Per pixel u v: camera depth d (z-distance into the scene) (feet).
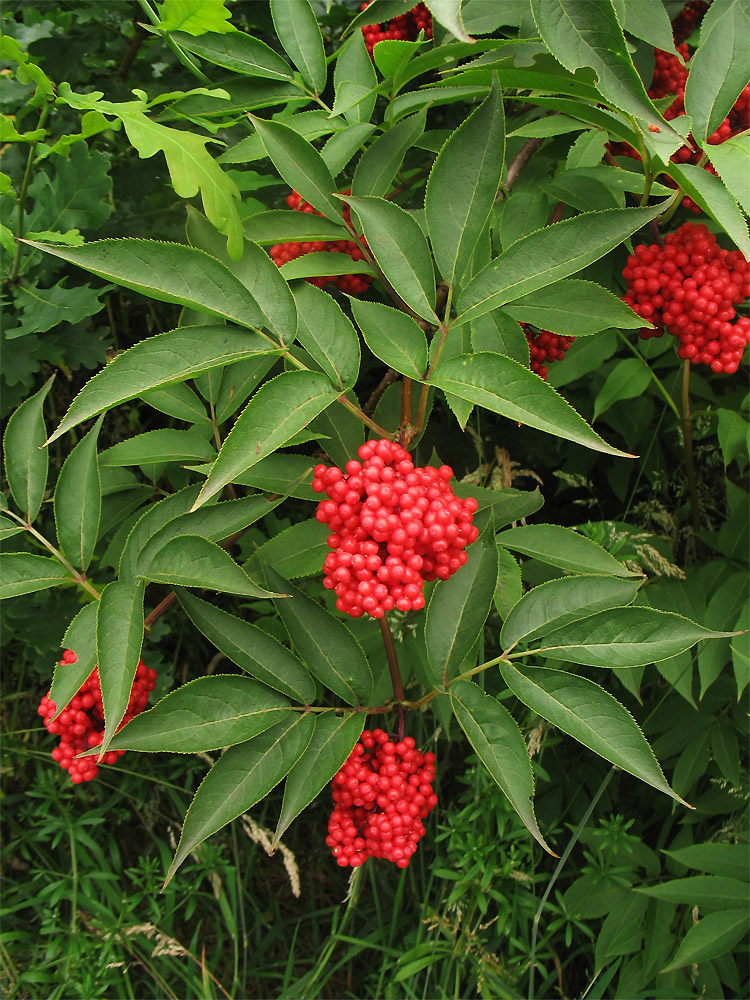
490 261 1.62
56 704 1.64
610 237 1.52
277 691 1.65
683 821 2.38
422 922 2.27
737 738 2.43
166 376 1.48
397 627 2.07
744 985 2.41
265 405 1.47
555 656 1.63
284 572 1.75
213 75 2.19
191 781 2.56
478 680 2.16
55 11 2.16
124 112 1.68
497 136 1.53
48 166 2.11
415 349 1.56
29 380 2.07
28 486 1.78
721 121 1.62
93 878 2.43
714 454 2.52
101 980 2.33
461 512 1.52
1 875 2.56
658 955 2.23
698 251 1.77
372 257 1.73
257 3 2.23
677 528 2.70
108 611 1.57
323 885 2.77
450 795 2.66
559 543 1.90
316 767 1.64
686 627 1.60
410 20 2.10
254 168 2.22
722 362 1.80
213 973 2.57
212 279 1.51
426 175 2.06
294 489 1.71
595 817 2.48
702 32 1.74
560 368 2.17
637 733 1.57
